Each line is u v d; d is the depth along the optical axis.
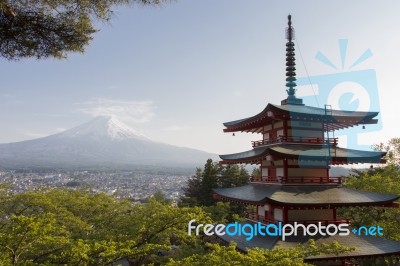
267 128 29.00
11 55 9.92
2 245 14.96
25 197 27.55
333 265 23.05
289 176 25.19
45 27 9.94
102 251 17.42
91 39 10.75
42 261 20.48
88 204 31.50
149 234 21.95
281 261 15.34
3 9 8.67
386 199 23.66
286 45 30.98
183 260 16.41
